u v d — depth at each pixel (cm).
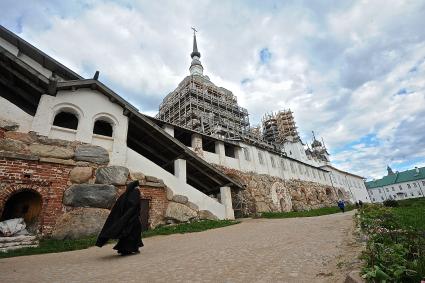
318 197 3778
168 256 588
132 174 1254
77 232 965
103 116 1315
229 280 382
